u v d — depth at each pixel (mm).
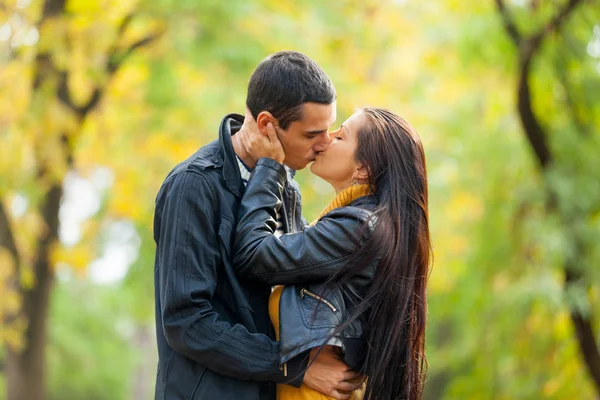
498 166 18234
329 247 5773
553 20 15133
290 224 6273
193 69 20125
